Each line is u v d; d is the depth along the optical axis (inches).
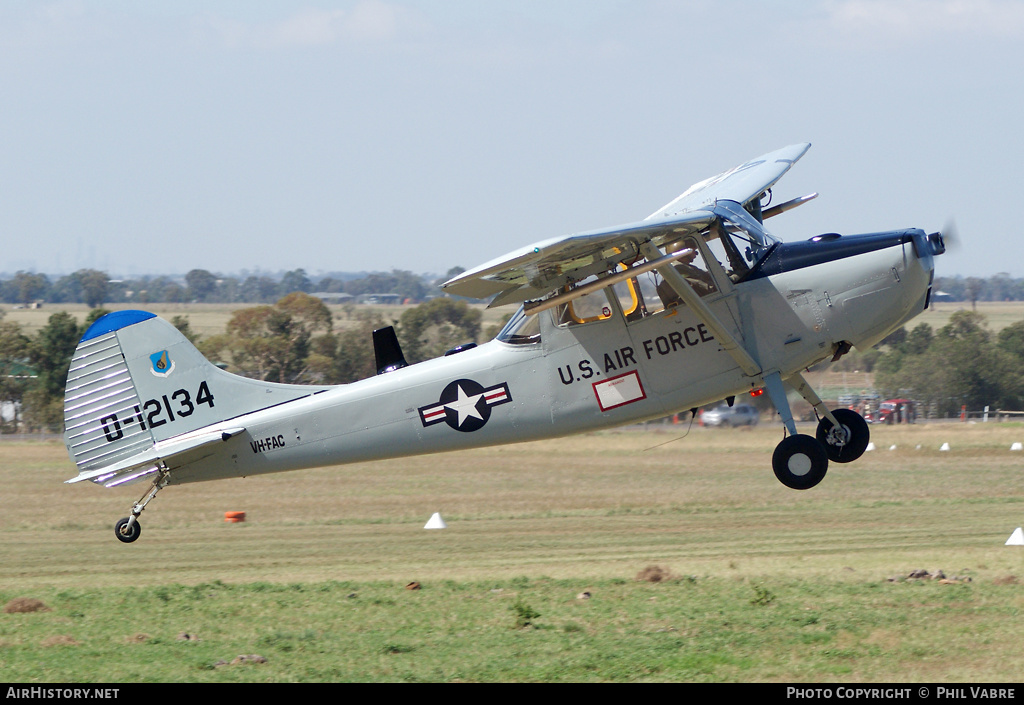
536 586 1534.2
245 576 1814.7
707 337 1590.8
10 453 4739.2
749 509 2731.3
